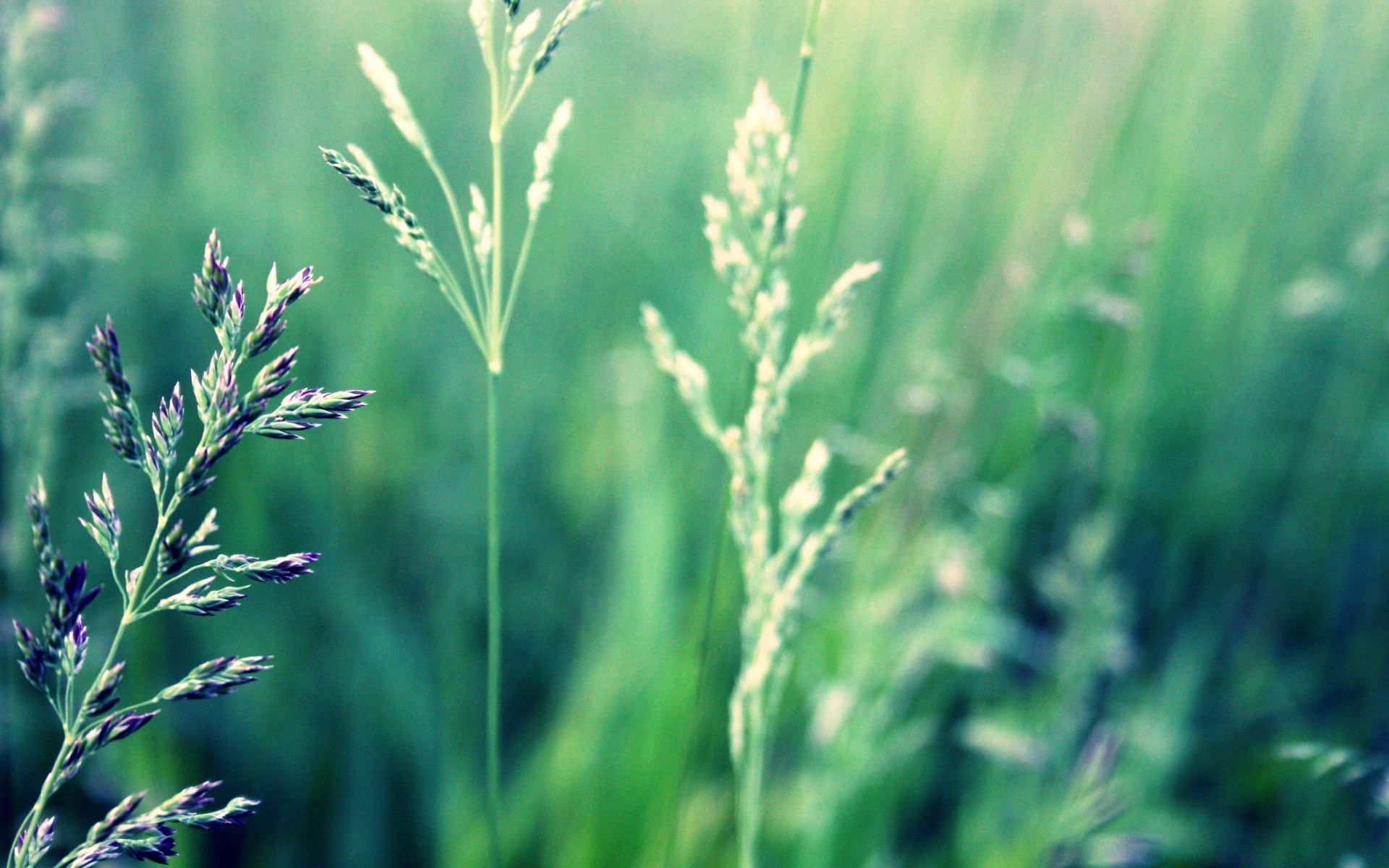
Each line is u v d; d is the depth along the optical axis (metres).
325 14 0.61
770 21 0.54
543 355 0.58
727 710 0.39
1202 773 0.43
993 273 0.41
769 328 0.25
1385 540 0.51
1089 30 0.47
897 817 0.43
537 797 0.39
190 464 0.21
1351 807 0.39
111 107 0.53
